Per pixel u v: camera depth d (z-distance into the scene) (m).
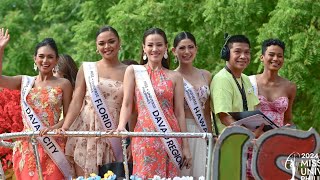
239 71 7.32
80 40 13.17
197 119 7.26
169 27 12.14
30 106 7.18
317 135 6.12
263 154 6.06
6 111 9.20
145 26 12.05
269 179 6.07
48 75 7.29
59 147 7.14
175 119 6.86
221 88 7.14
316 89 11.05
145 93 6.80
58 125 7.16
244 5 11.31
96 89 7.18
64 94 7.28
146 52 6.92
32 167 7.13
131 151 7.05
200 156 7.23
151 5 12.09
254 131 6.60
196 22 12.04
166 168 6.81
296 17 10.76
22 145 7.19
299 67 10.64
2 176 6.73
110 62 7.29
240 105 7.21
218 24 11.48
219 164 6.02
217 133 7.24
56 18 16.28
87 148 7.18
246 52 7.28
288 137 6.09
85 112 7.27
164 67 7.21
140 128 6.81
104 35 7.23
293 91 7.69
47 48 7.23
